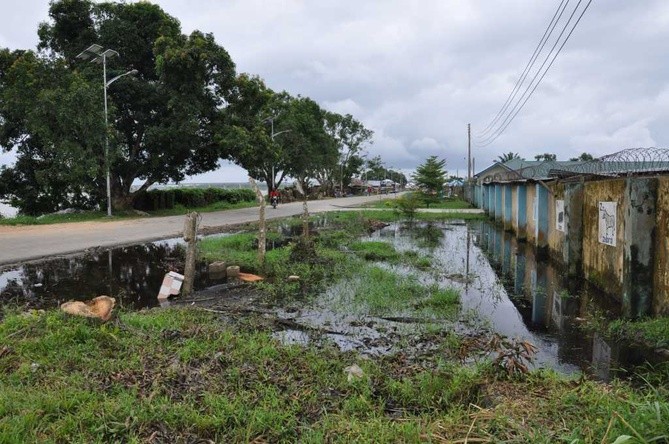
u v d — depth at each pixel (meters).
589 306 7.69
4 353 4.57
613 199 8.09
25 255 11.81
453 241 16.55
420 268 11.07
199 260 11.62
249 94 26.80
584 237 9.77
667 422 2.56
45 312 5.90
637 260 6.44
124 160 24.02
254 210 31.33
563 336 6.17
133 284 9.24
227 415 3.50
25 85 20.64
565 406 3.35
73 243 13.91
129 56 24.86
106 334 5.10
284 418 3.49
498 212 22.25
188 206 32.97
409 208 24.89
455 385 4.01
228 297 8.07
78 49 24.08
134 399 3.63
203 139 26.19
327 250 12.98
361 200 53.31
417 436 2.96
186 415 3.44
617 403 3.21
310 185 63.16
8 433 3.00
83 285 9.15
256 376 4.26
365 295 8.04
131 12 24.67
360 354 5.15
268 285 8.83
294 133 41.72
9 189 24.77
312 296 8.06
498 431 2.95
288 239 16.33
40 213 25.83
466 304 7.80
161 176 26.62
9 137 23.33
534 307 7.70
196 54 23.38
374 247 13.94
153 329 5.64
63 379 4.04
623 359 5.28
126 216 24.00
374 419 3.41
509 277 10.29
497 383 4.01
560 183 11.42
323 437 3.20
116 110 22.52
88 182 22.55
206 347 5.01
